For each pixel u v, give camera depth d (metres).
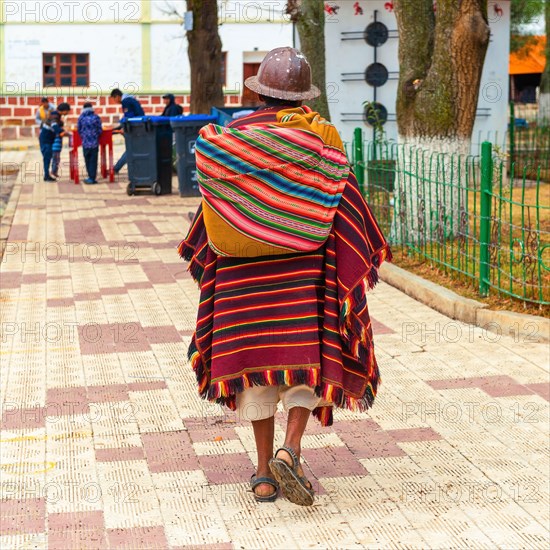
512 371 6.68
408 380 6.51
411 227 10.30
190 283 9.75
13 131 28.92
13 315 8.43
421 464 5.08
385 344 7.41
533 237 8.70
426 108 10.48
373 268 4.47
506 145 18.22
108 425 5.65
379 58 16.83
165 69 28.98
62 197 16.94
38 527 4.33
